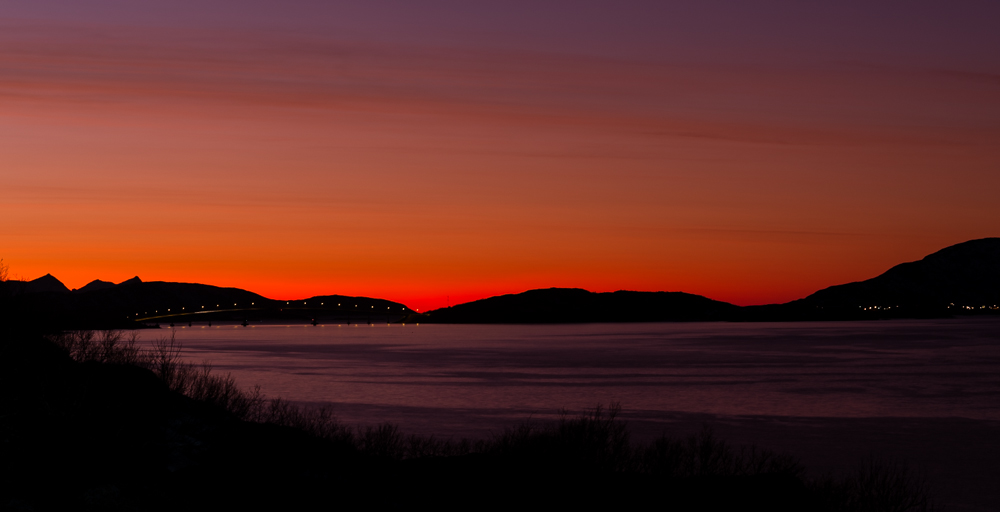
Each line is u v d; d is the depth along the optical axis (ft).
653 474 83.87
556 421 255.29
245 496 62.44
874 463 190.39
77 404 64.75
